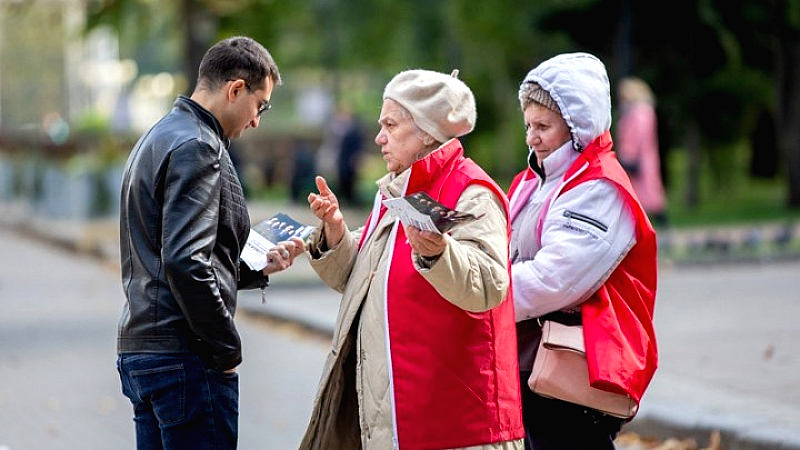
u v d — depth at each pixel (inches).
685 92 2603.3
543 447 513.7
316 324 1254.9
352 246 485.1
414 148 451.2
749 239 1793.8
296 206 2957.7
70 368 1092.5
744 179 3363.7
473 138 3722.9
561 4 2554.1
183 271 443.5
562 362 494.6
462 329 435.2
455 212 400.2
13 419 896.9
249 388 990.4
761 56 2598.4
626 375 486.9
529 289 496.4
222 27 2361.0
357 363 450.3
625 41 1979.6
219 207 460.8
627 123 1844.2
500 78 3592.5
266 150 4357.8
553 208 508.4
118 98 3853.3
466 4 3147.1
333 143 2972.4
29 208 2962.6
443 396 433.4
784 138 2637.8
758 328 1182.9
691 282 1565.0
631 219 504.7
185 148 454.3
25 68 5162.4
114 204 2620.6
